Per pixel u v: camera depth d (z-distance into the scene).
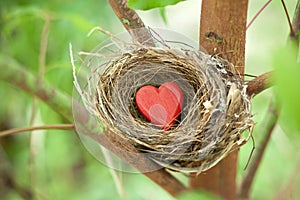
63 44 1.02
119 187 0.86
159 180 0.78
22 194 1.10
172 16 1.09
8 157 1.24
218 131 0.71
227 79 0.72
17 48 1.08
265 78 0.72
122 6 0.74
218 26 0.71
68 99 0.78
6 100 1.16
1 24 1.05
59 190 1.18
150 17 1.03
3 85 1.13
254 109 0.93
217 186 0.79
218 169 0.77
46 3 1.06
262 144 0.81
